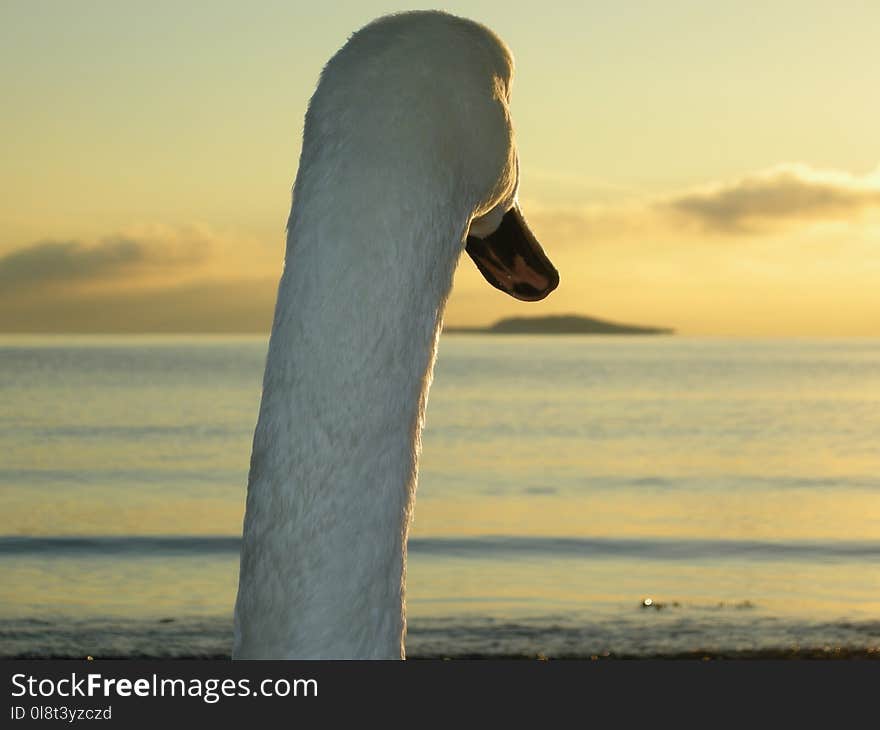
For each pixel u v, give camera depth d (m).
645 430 56.16
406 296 1.78
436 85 1.86
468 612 17.83
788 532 26.62
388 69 1.85
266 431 1.76
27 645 15.54
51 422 58.00
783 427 57.69
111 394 89.19
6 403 74.31
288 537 1.74
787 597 18.98
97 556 22.77
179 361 161.25
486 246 2.45
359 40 1.91
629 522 28.38
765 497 33.66
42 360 176.75
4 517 28.23
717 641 15.62
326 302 1.75
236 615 1.77
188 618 17.28
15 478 37.12
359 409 1.74
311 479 1.74
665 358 184.38
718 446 49.03
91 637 16.03
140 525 26.88
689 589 19.78
